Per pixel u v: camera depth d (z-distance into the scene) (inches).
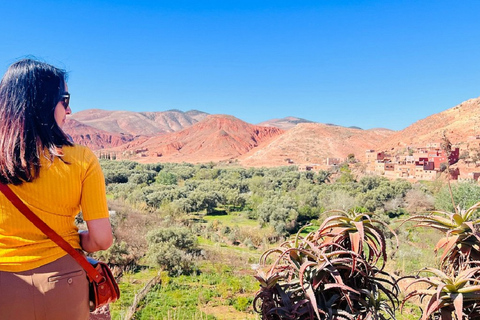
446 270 83.4
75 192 55.0
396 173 2423.7
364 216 75.9
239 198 1539.1
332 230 76.4
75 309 55.9
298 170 3302.2
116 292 64.6
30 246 52.0
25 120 50.8
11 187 50.3
